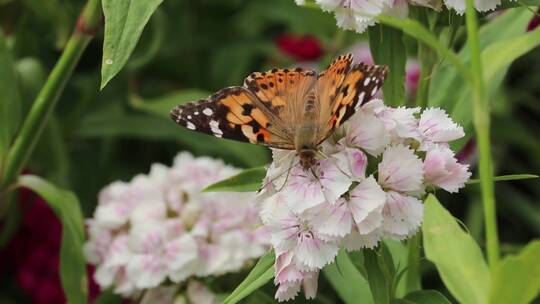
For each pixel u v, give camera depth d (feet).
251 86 1.51
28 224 2.05
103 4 1.55
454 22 1.61
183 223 1.86
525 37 1.64
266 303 1.71
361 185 1.49
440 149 1.52
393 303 1.55
